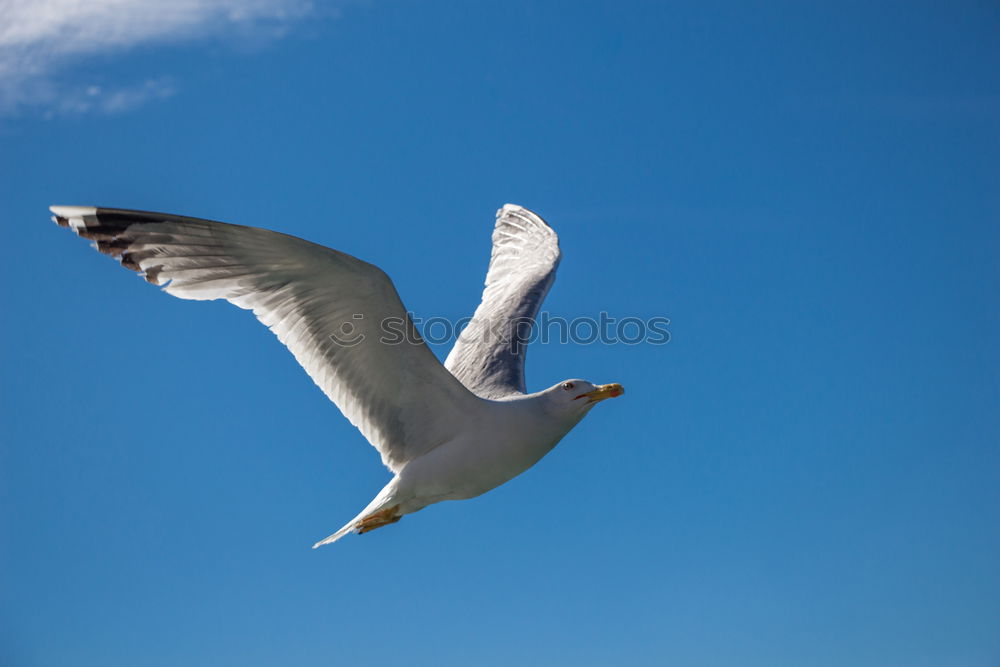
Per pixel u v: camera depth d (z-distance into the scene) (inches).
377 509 310.8
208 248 289.4
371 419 316.8
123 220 286.2
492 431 313.0
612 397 320.8
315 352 302.5
